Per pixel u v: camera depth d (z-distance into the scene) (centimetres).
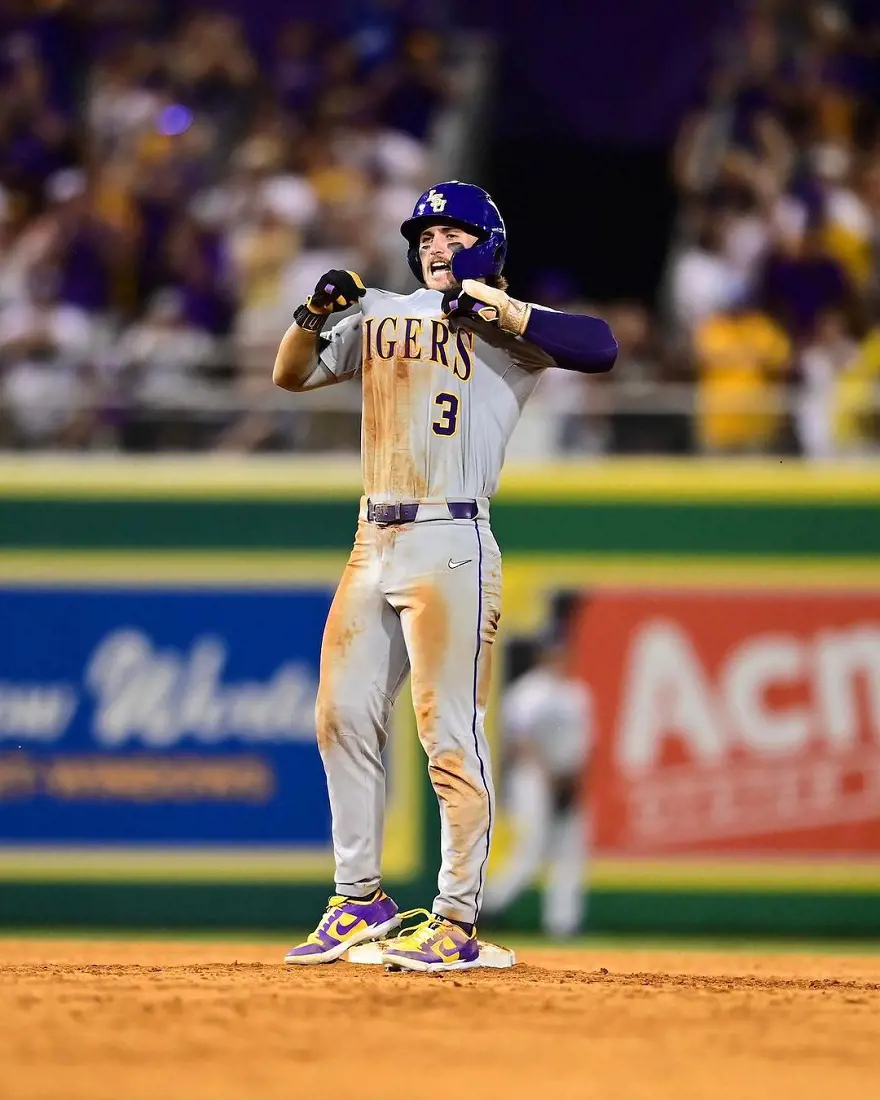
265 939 3766
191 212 4647
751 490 3991
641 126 5625
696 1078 1318
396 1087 1253
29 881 3975
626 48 5659
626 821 3938
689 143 5144
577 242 5528
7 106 4912
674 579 3991
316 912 3938
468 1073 1319
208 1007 1603
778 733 3950
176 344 4266
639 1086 1277
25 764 3991
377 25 5344
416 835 3891
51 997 1659
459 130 5156
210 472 4028
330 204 4550
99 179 4666
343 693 1961
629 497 4003
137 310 4516
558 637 3991
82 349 4344
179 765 3981
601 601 3994
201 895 3956
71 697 4000
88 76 5134
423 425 1909
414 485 1911
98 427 4197
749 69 5200
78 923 3956
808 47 5222
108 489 4031
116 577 4019
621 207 5550
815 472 3991
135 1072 1305
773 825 3928
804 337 4444
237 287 4469
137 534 4022
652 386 4319
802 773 3938
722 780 3944
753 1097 1242
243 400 4169
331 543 4009
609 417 4209
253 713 3978
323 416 4178
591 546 4000
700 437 4184
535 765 3934
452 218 1952
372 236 4519
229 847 3959
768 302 4500
